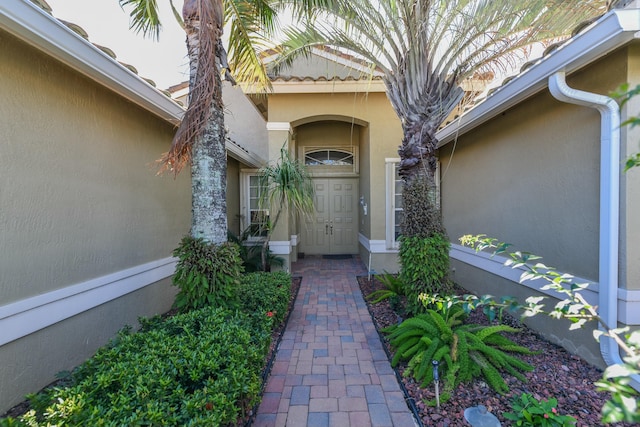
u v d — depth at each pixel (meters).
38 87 2.32
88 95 2.81
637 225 2.28
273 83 5.68
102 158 2.97
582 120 2.63
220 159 3.01
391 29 3.50
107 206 3.04
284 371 2.71
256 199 7.25
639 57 2.19
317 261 7.61
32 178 2.27
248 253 6.10
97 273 2.89
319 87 5.79
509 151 3.69
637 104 2.23
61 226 2.51
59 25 2.08
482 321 3.53
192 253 2.81
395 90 3.60
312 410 2.20
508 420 1.97
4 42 2.08
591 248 2.55
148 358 1.80
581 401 2.12
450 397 2.19
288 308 4.13
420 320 2.82
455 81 3.52
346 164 8.26
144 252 3.62
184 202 4.52
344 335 3.44
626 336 1.19
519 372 2.46
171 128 4.19
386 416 2.13
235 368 1.84
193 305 2.78
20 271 2.17
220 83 3.02
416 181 3.49
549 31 3.12
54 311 2.41
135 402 1.49
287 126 6.12
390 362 2.83
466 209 4.86
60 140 2.51
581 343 2.66
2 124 2.07
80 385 1.58
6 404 2.04
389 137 6.20
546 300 3.08
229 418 1.62
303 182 5.78
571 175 2.76
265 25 3.79
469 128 4.22
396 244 6.20
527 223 3.37
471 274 4.72
